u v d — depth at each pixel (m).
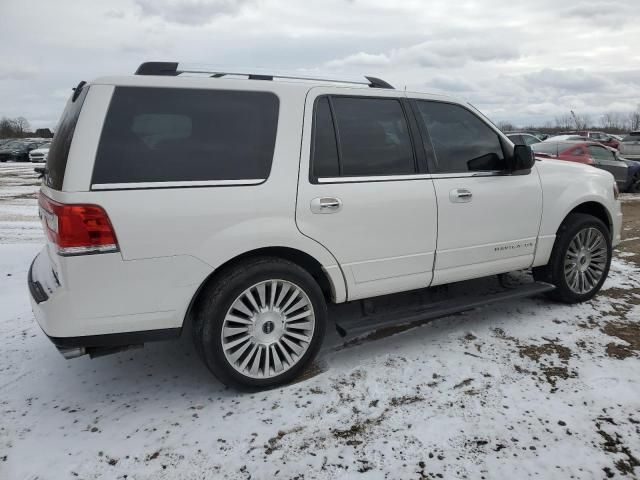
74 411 2.91
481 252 3.74
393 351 3.52
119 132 2.62
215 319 2.84
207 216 2.75
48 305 2.57
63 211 2.47
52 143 3.05
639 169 13.41
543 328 3.83
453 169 3.61
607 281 4.97
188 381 3.23
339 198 3.10
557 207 4.07
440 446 2.50
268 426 2.70
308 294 3.08
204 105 2.84
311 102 3.12
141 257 2.63
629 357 3.34
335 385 3.09
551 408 2.78
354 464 2.40
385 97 3.41
